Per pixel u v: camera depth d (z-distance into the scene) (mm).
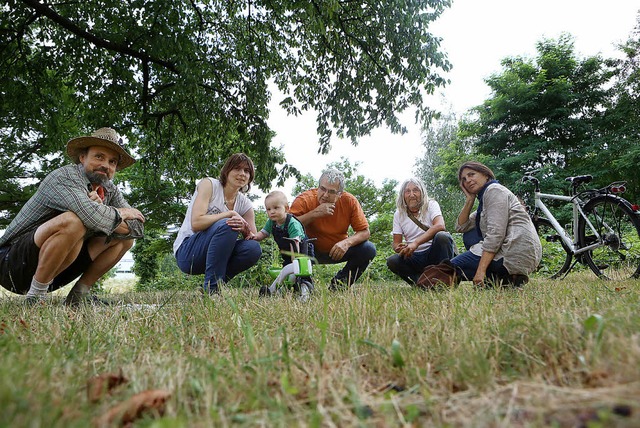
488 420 724
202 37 8102
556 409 739
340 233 4082
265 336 1334
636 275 4305
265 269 7059
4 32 7188
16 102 7641
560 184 19750
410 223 4129
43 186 2748
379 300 2027
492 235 3316
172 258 15758
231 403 896
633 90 21984
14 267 2748
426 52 8234
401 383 1046
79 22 7488
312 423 709
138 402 846
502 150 22922
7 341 1312
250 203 3824
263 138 8547
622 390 752
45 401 797
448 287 2926
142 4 6719
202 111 8086
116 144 2904
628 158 18859
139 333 1691
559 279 4617
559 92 21969
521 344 1164
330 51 8305
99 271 3100
